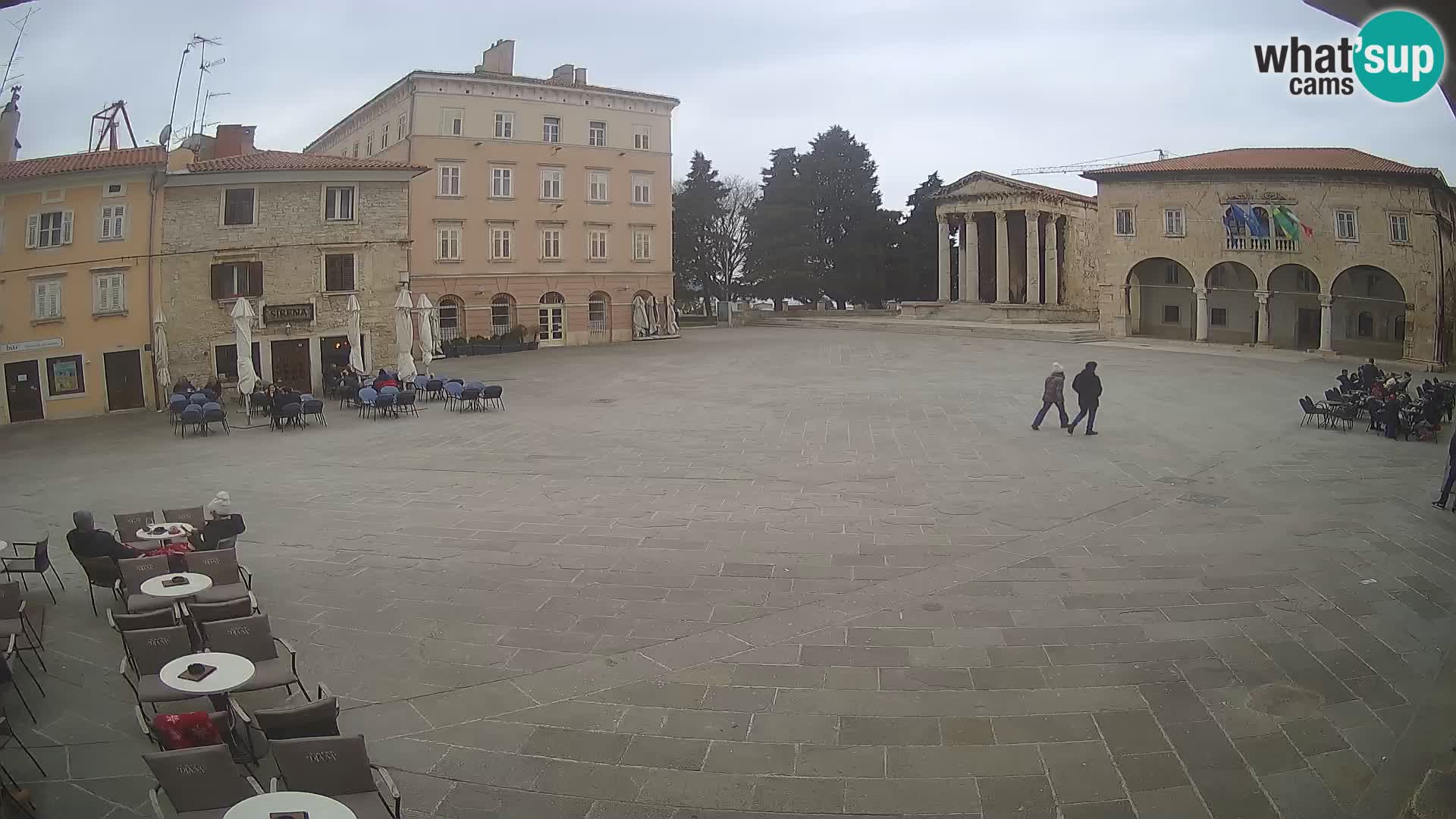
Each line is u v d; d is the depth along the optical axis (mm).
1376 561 11617
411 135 48875
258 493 16781
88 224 30250
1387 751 6918
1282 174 44156
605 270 55125
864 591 10797
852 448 20391
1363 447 19891
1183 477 16922
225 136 39688
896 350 46312
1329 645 8938
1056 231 66688
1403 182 40656
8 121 35719
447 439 22656
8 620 8602
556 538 13312
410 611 10250
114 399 30859
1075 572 11383
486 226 50844
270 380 33562
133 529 12172
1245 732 7281
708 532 13531
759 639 9352
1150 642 9094
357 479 17938
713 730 7461
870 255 76125
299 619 10016
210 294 32281
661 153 56781
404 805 6398
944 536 13164
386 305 35812
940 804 6391
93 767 6898
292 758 5656
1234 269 49781
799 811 6332
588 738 7352
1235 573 11195
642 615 10078
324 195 34344
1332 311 46406
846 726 7488
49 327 29750
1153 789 6527
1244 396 28828
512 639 9430
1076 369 36906
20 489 17797
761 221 76000
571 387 33375
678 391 31641
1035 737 7258
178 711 7793
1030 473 17469
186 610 9227
